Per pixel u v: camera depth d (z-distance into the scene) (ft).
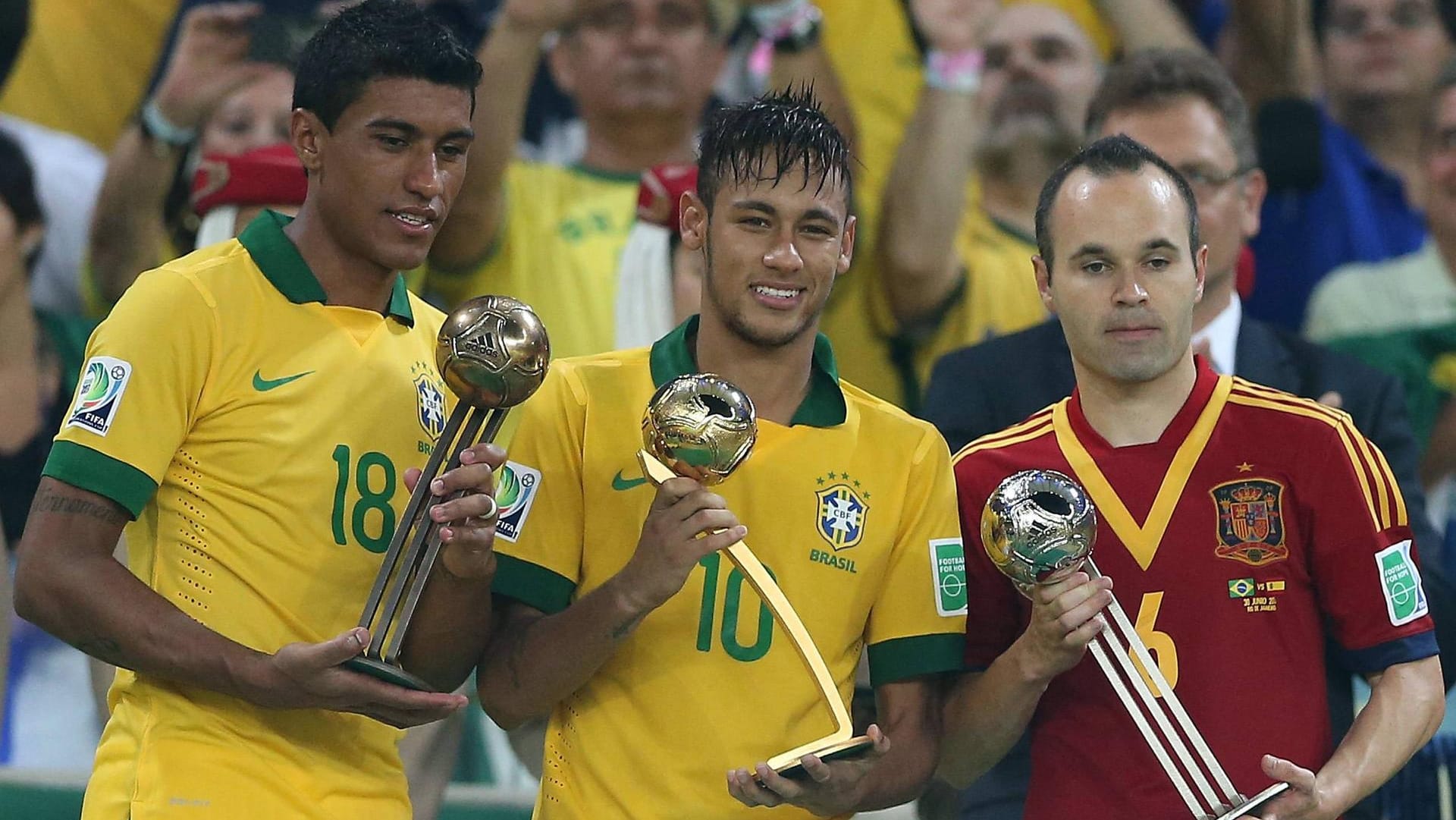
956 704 41.27
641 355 41.27
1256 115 75.82
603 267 65.46
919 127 71.36
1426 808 54.75
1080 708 41.19
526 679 38.06
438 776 55.77
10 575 63.31
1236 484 41.19
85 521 37.29
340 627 39.17
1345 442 41.24
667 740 38.55
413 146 38.70
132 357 37.99
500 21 68.03
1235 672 40.32
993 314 71.20
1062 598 37.68
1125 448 41.78
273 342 39.29
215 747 38.24
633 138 69.82
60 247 71.41
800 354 39.99
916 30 71.61
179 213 71.36
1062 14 73.00
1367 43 75.05
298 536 38.73
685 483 35.81
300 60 40.22
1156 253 39.99
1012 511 37.63
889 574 40.78
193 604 38.42
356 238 39.19
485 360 36.60
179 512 38.73
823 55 71.67
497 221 66.69
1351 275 74.84
